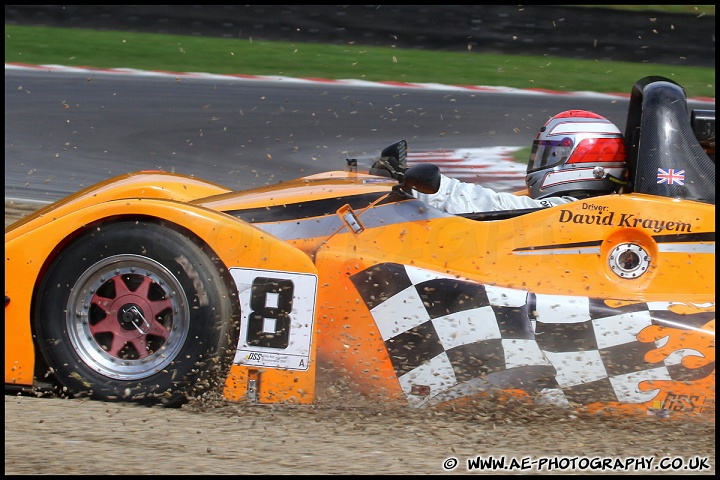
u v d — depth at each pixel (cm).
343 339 927
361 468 693
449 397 915
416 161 2562
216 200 1054
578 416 905
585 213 985
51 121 2883
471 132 2986
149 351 906
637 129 1104
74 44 4141
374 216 987
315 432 812
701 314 922
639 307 927
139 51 4094
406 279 941
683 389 898
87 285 901
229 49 4247
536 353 912
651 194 1044
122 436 758
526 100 3525
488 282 954
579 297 941
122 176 1266
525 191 1309
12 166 2327
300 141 2806
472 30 4578
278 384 912
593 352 910
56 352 893
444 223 983
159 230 898
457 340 920
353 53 4294
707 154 1138
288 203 1013
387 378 922
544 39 4534
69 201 1184
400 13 4609
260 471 672
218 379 897
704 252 976
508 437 820
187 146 2688
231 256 918
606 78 4000
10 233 1065
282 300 917
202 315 885
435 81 3806
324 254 958
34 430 761
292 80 3719
